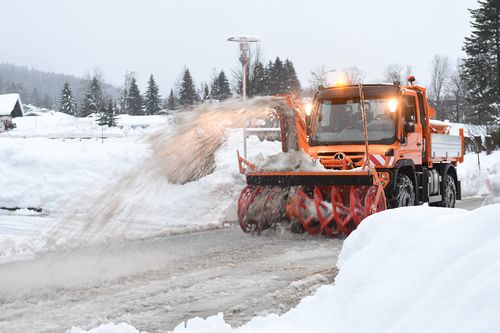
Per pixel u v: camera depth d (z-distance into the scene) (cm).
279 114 1141
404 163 1067
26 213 1342
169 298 602
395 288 372
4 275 719
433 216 477
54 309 565
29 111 11231
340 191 1012
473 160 3116
